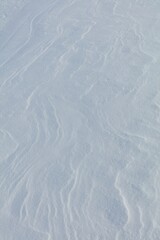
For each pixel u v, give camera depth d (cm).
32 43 742
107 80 579
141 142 455
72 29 763
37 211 399
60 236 373
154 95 527
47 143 480
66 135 487
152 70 584
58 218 388
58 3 893
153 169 419
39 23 815
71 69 626
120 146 455
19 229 386
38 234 378
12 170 451
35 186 427
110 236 364
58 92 573
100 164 437
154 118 487
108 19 783
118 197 397
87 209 392
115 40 693
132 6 823
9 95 591
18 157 468
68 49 690
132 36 698
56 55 678
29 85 607
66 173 434
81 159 448
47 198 411
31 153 470
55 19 820
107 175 423
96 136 476
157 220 370
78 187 416
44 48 712
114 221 376
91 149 459
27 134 502
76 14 827
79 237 369
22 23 835
